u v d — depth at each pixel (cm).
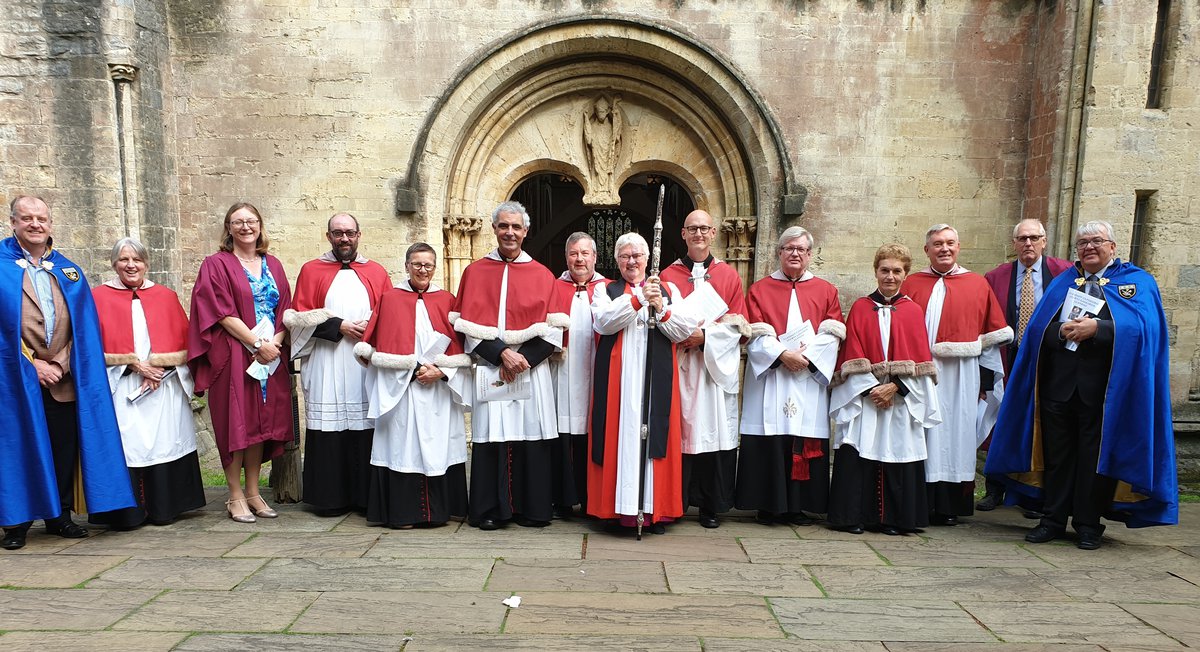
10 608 308
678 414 416
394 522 425
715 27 750
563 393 439
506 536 415
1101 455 404
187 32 734
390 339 415
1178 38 669
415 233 754
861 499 433
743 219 788
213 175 748
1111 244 412
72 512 468
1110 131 677
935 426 436
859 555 393
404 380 415
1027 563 387
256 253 449
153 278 710
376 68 739
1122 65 671
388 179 749
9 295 386
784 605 321
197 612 305
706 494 438
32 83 672
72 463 412
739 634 291
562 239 1125
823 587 344
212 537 410
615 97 805
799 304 439
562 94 798
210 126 743
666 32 742
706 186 820
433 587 334
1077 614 318
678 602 322
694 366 426
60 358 404
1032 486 453
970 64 757
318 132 743
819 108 761
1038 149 741
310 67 738
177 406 439
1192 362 691
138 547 392
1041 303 437
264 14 732
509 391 419
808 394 439
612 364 411
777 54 755
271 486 499
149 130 702
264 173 748
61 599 318
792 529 443
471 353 423
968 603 329
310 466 455
